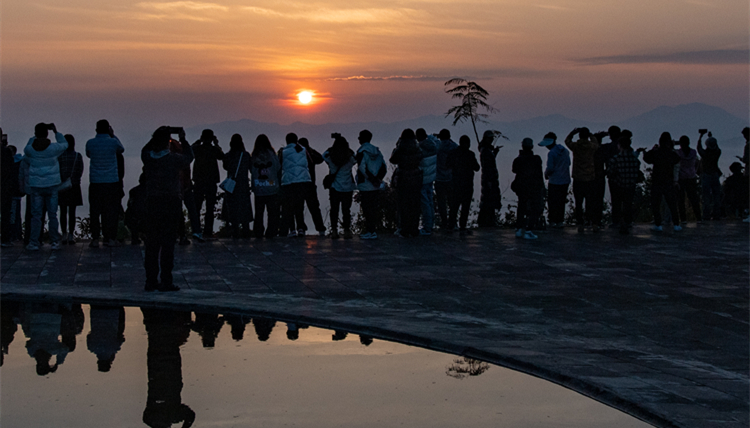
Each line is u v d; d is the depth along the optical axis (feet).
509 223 57.93
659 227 51.01
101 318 25.36
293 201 47.78
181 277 33.76
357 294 30.37
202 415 15.47
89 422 15.03
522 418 15.53
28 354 20.49
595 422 15.33
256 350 21.17
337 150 46.88
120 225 52.37
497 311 27.73
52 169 41.37
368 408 16.06
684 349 22.85
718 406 15.97
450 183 50.65
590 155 49.98
